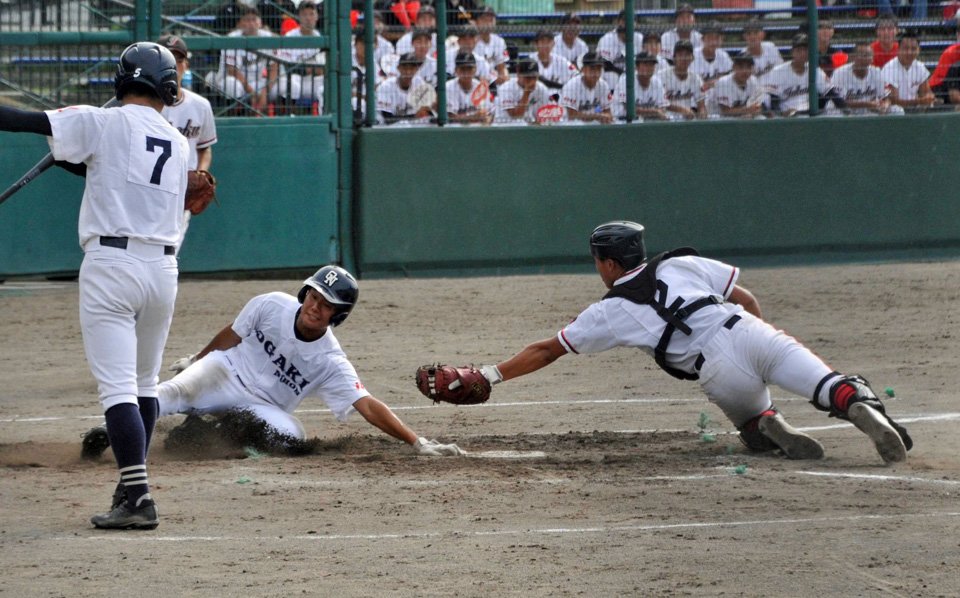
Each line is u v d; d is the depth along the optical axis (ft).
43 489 70.85
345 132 189.37
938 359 121.08
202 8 183.21
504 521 63.62
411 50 190.80
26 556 56.90
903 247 204.64
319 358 82.89
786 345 77.56
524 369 80.33
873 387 106.93
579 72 195.52
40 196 175.32
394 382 114.01
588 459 79.87
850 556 55.83
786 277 188.24
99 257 61.52
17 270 175.11
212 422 83.97
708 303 78.69
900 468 75.36
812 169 200.54
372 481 73.31
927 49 204.13
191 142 123.13
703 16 199.31
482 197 192.75
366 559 56.39
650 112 197.36
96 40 175.94
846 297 166.61
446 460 79.61
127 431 61.67
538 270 195.93
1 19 172.65
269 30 187.42
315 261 188.65
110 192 61.72
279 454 82.79
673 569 54.19
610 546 58.29
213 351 84.89
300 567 55.11
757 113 200.03
